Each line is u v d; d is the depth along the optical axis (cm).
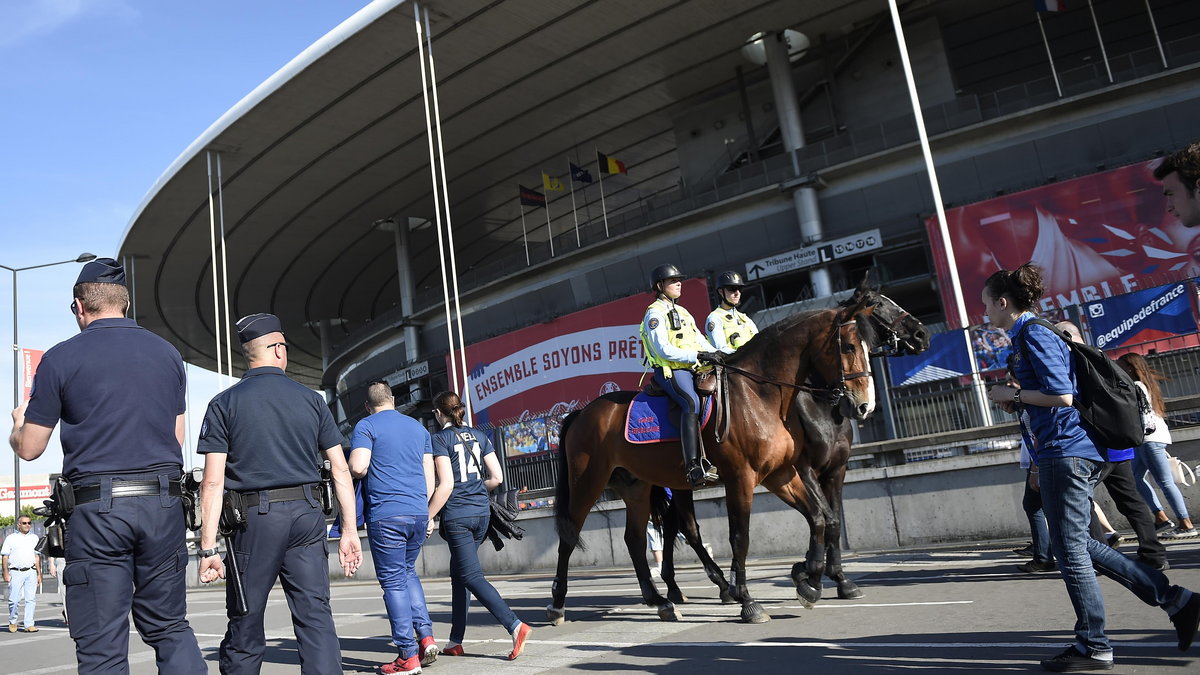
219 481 406
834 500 740
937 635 520
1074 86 3216
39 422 363
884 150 3431
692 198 3862
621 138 4719
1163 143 3097
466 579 628
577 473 785
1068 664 397
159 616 372
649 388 752
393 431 618
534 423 1764
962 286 2920
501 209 5528
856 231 3400
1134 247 2702
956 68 4494
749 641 569
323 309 7100
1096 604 393
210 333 7256
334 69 3578
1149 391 865
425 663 624
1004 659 438
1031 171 3275
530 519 1645
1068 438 401
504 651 655
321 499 435
